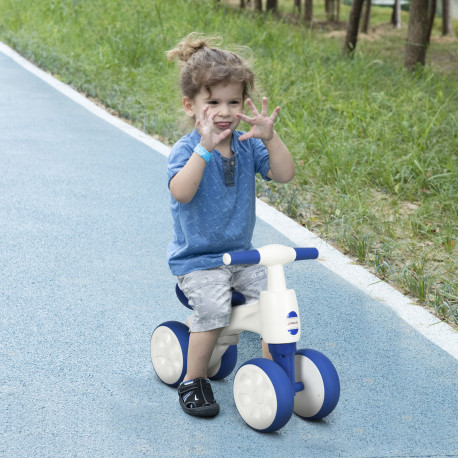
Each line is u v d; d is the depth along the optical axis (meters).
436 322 4.96
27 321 4.66
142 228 6.59
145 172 8.43
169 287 5.33
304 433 3.62
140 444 3.45
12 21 20.39
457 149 9.38
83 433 3.52
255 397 3.58
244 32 17.61
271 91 11.65
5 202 7.11
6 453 3.32
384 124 10.03
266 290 3.59
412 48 16.19
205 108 3.45
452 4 42.66
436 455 3.48
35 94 12.71
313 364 3.64
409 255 6.25
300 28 24.28
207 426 3.64
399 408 3.89
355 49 17.30
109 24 17.55
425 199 7.80
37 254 5.82
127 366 4.20
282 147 3.73
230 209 3.76
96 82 13.16
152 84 12.77
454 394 4.07
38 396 3.82
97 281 5.37
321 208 7.07
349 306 5.17
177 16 18.41
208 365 3.91
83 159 8.85
